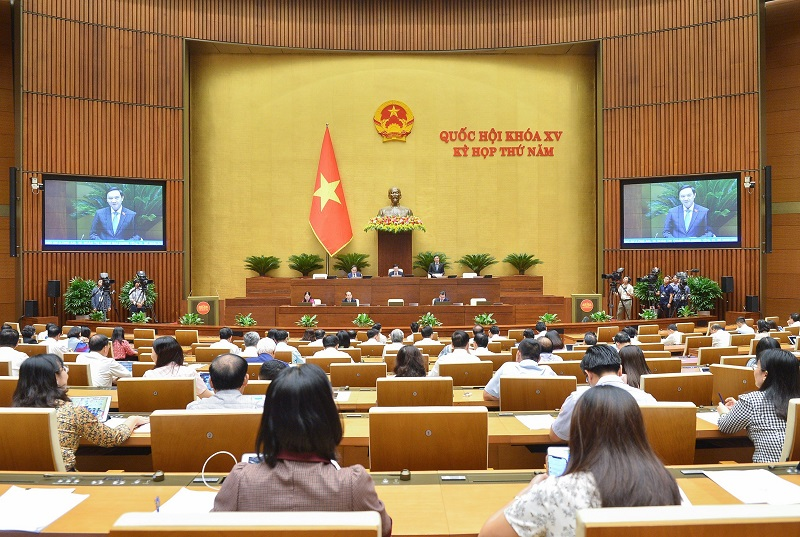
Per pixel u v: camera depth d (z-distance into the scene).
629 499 1.74
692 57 18.14
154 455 3.18
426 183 20.36
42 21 17.09
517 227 20.27
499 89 20.33
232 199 19.98
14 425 3.04
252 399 3.76
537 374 5.09
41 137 17.08
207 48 19.58
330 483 1.90
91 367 6.38
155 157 18.45
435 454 3.16
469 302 16.89
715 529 1.51
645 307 18.11
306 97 20.23
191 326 15.43
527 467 4.39
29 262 16.97
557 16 19.42
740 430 3.78
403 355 5.99
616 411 1.85
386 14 19.98
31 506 2.41
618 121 18.98
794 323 13.61
